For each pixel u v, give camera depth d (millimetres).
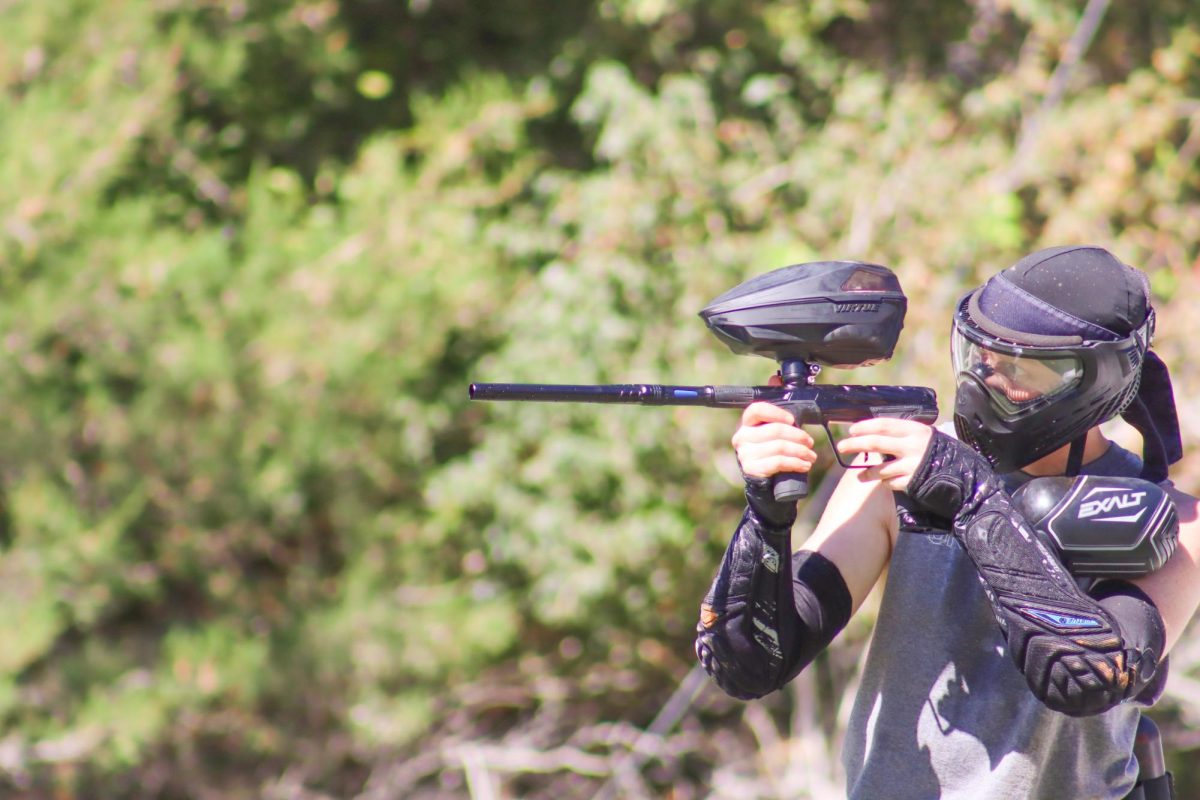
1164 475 7426
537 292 20172
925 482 6629
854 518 7758
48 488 18625
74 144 18812
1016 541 6508
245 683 18969
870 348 7234
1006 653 7281
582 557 19562
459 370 20406
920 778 7340
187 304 18719
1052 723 7168
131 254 18562
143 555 19406
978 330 6980
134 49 19422
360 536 19703
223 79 20031
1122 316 6832
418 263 19516
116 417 18406
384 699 19625
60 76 19438
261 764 20219
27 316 18188
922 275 19484
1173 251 20891
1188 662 18656
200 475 18656
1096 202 20391
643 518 19578
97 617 19438
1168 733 19531
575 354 19438
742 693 7434
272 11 20422
